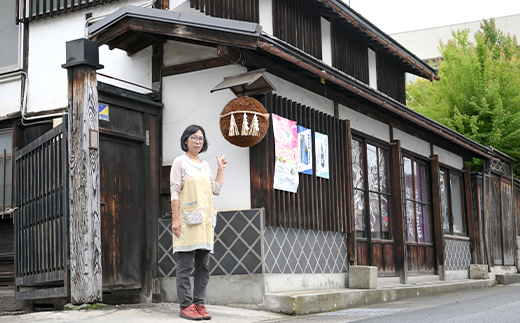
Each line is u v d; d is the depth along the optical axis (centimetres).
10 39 927
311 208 822
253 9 866
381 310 728
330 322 585
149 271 761
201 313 600
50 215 681
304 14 957
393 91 1275
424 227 1236
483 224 1470
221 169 629
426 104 1967
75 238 636
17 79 908
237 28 665
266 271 715
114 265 722
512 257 1647
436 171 1283
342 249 900
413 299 968
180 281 599
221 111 761
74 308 625
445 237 1294
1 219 861
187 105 788
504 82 1845
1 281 855
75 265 634
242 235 725
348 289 858
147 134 781
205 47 783
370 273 875
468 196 1459
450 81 1902
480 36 2023
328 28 1035
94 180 649
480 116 1850
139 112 779
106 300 736
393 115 1082
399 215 1091
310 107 859
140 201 768
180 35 702
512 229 1675
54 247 670
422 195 1250
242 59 714
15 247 762
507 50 2152
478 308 690
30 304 786
